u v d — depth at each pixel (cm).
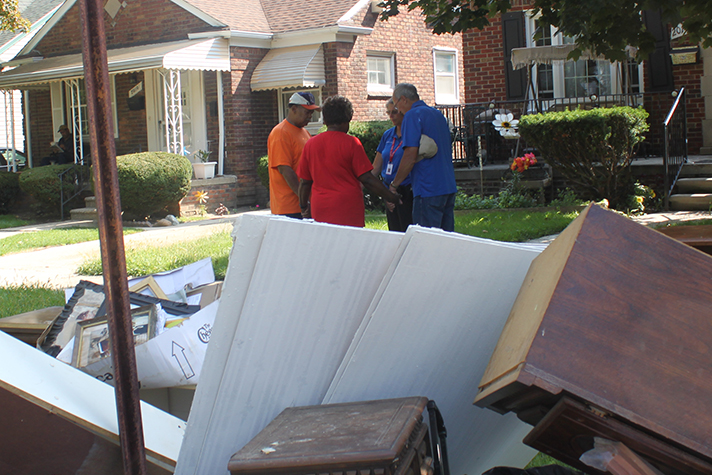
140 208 1312
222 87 1587
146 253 843
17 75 1725
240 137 1580
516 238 812
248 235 200
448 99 1920
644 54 698
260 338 207
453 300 218
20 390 195
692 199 1039
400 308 212
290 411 204
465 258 216
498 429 251
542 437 180
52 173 1489
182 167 1340
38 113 1988
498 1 773
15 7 1647
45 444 200
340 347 215
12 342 214
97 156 159
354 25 1600
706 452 160
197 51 1487
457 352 225
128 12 1712
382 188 477
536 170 1171
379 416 186
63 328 310
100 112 158
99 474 204
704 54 1262
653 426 160
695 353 169
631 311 172
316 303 210
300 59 1556
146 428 217
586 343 166
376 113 1686
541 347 165
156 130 1731
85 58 156
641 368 166
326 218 464
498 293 223
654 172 1105
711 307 175
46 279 750
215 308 266
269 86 1566
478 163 1340
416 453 176
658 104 1297
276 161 505
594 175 1066
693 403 164
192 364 258
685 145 1147
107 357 264
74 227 1305
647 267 179
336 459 162
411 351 219
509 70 1391
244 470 167
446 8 793
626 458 161
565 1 632
